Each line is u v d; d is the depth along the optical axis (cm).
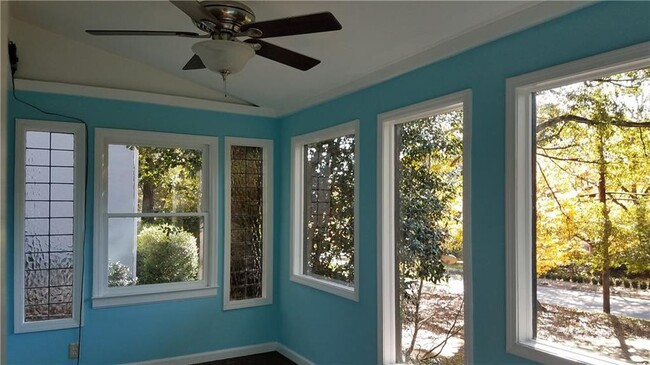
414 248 298
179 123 407
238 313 433
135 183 393
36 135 356
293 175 428
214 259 421
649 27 172
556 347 207
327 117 381
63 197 364
